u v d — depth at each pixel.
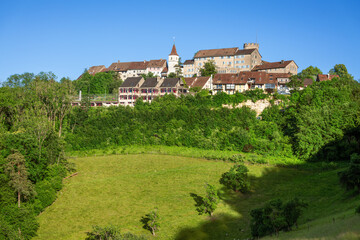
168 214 70.81
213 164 101.94
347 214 54.00
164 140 122.94
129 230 64.31
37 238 63.09
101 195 82.25
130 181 90.94
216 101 134.62
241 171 82.62
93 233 57.28
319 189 78.25
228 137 114.12
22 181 69.94
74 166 101.62
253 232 57.31
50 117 124.88
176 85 154.38
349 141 98.75
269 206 57.16
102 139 126.94
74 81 190.00
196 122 125.19
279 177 90.31
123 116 134.50
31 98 119.06
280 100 127.25
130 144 125.19
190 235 61.81
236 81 151.62
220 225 65.19
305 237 45.19
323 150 99.12
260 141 108.88
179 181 89.62
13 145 77.44
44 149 88.56
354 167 65.88
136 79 164.62
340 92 112.19
